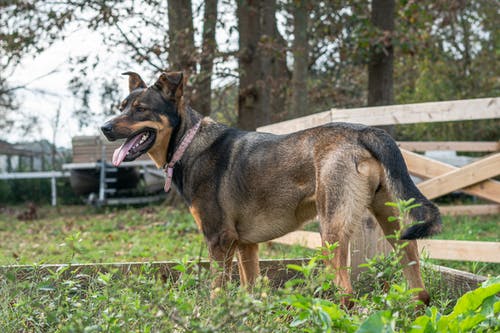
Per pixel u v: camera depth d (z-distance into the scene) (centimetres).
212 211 425
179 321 257
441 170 581
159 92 449
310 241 670
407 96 1938
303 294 265
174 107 449
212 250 428
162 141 452
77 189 1850
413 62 1852
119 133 436
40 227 1310
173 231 1106
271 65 1402
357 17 1229
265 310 268
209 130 446
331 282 324
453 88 1817
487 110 512
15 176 2056
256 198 404
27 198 2156
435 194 584
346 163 357
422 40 1395
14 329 313
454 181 574
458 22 1662
